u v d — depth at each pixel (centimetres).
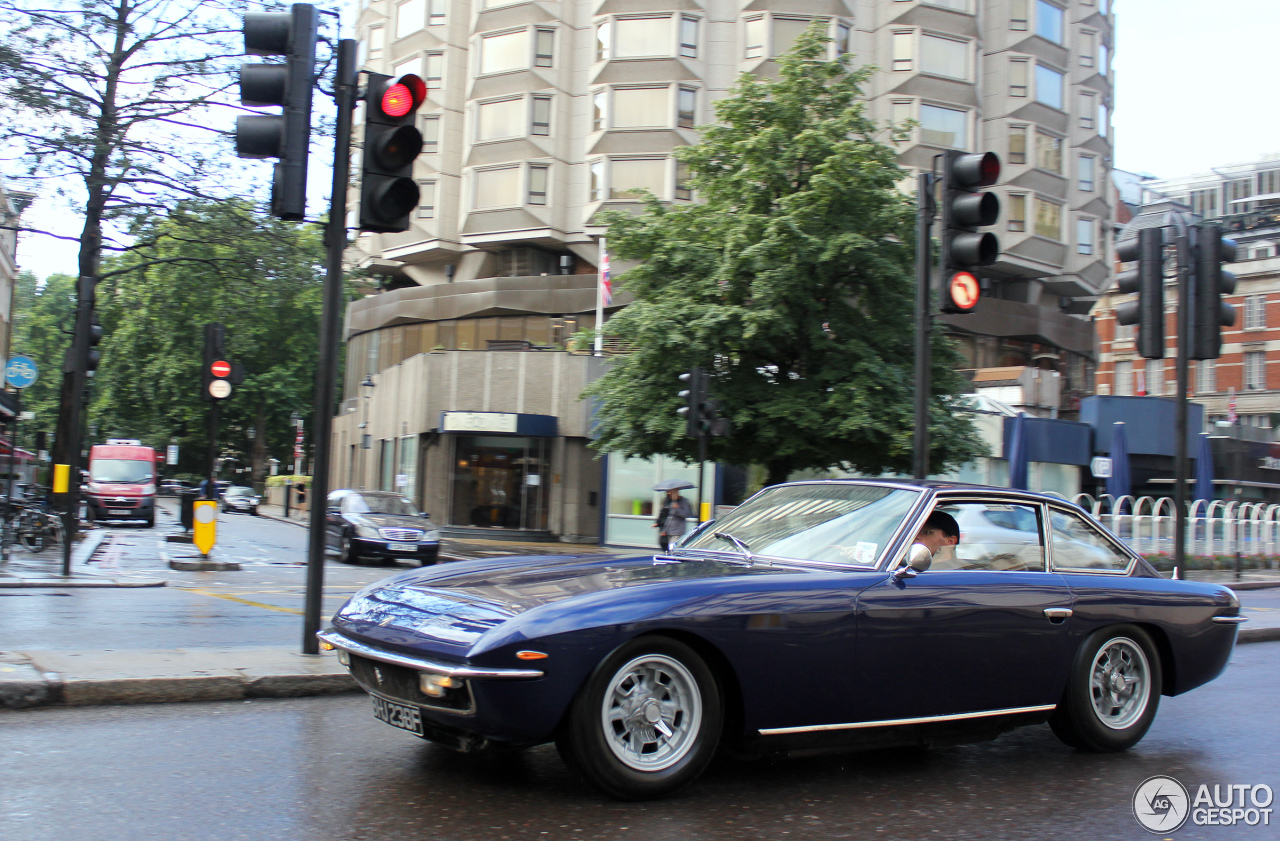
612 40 3856
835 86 2000
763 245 1803
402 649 420
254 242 2020
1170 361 5941
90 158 1842
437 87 4247
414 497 3372
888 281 1878
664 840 374
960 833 398
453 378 3281
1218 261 1101
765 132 1905
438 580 470
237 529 3388
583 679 400
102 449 3294
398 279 4691
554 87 3969
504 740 398
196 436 6200
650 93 3831
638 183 3809
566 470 3194
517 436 3198
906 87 3819
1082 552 561
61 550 1977
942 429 1880
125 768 440
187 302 2303
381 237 4431
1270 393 5681
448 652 402
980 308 3925
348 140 701
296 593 1353
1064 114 4159
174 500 6694
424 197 4225
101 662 618
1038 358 4159
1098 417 3628
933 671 475
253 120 673
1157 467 3709
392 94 688
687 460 2056
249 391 5738
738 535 551
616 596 416
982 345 4019
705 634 421
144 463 3288
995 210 746
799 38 2008
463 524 3206
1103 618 535
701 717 424
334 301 697
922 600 473
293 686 607
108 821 369
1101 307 6275
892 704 464
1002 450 3016
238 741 495
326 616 1058
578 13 4031
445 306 4144
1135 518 2428
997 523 537
